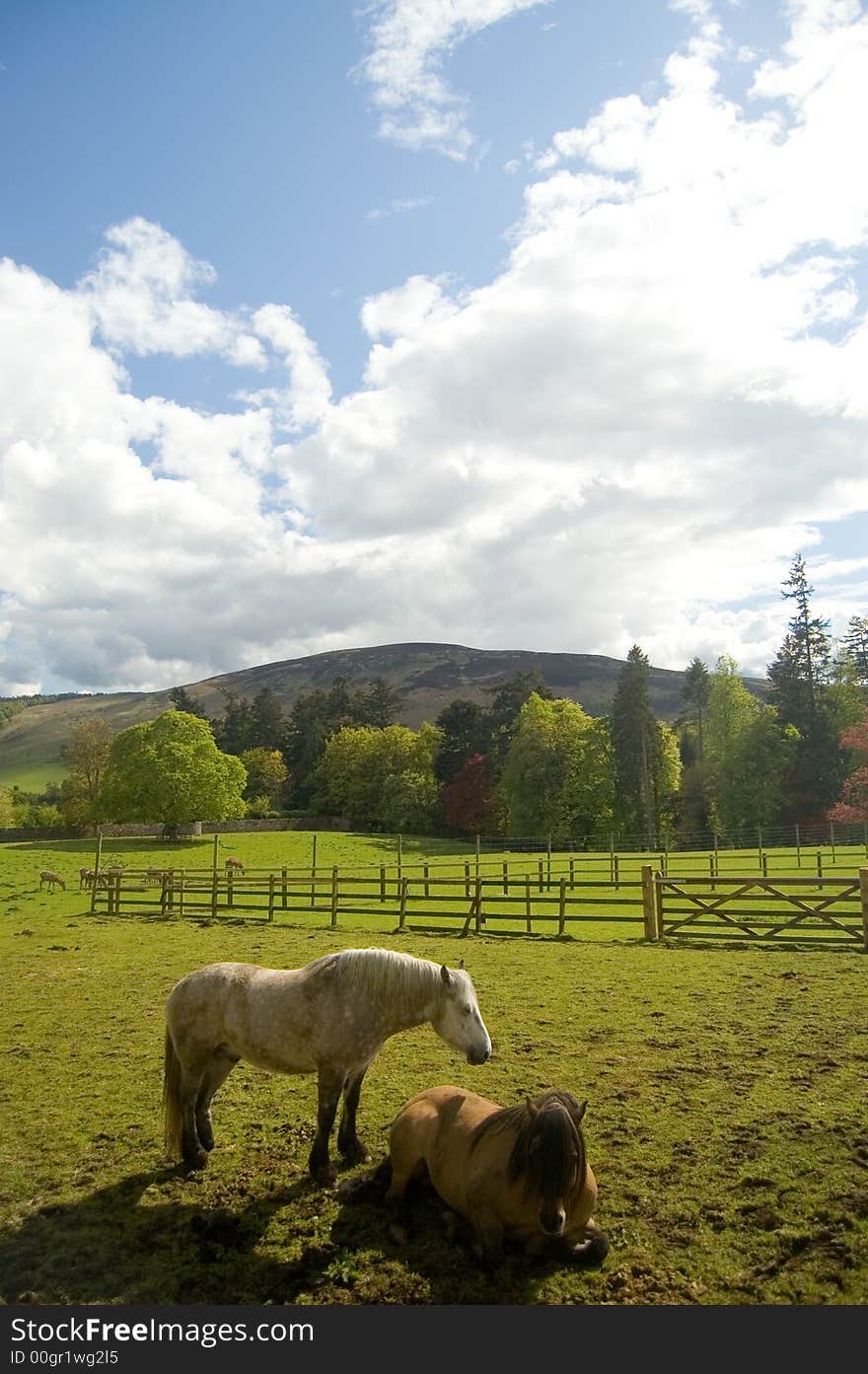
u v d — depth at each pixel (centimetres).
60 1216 569
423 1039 970
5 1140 702
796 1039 905
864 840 4131
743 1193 562
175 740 5966
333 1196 582
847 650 7169
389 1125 712
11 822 7575
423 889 2705
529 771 6300
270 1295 473
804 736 6475
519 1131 491
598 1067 835
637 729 6322
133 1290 483
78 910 2559
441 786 7719
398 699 11069
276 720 10238
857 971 1237
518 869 3447
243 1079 850
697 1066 826
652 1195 564
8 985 1339
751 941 1521
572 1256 494
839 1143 634
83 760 7006
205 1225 546
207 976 648
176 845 5397
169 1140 640
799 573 7000
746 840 5491
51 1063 916
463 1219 529
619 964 1363
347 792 8025
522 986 1212
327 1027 602
